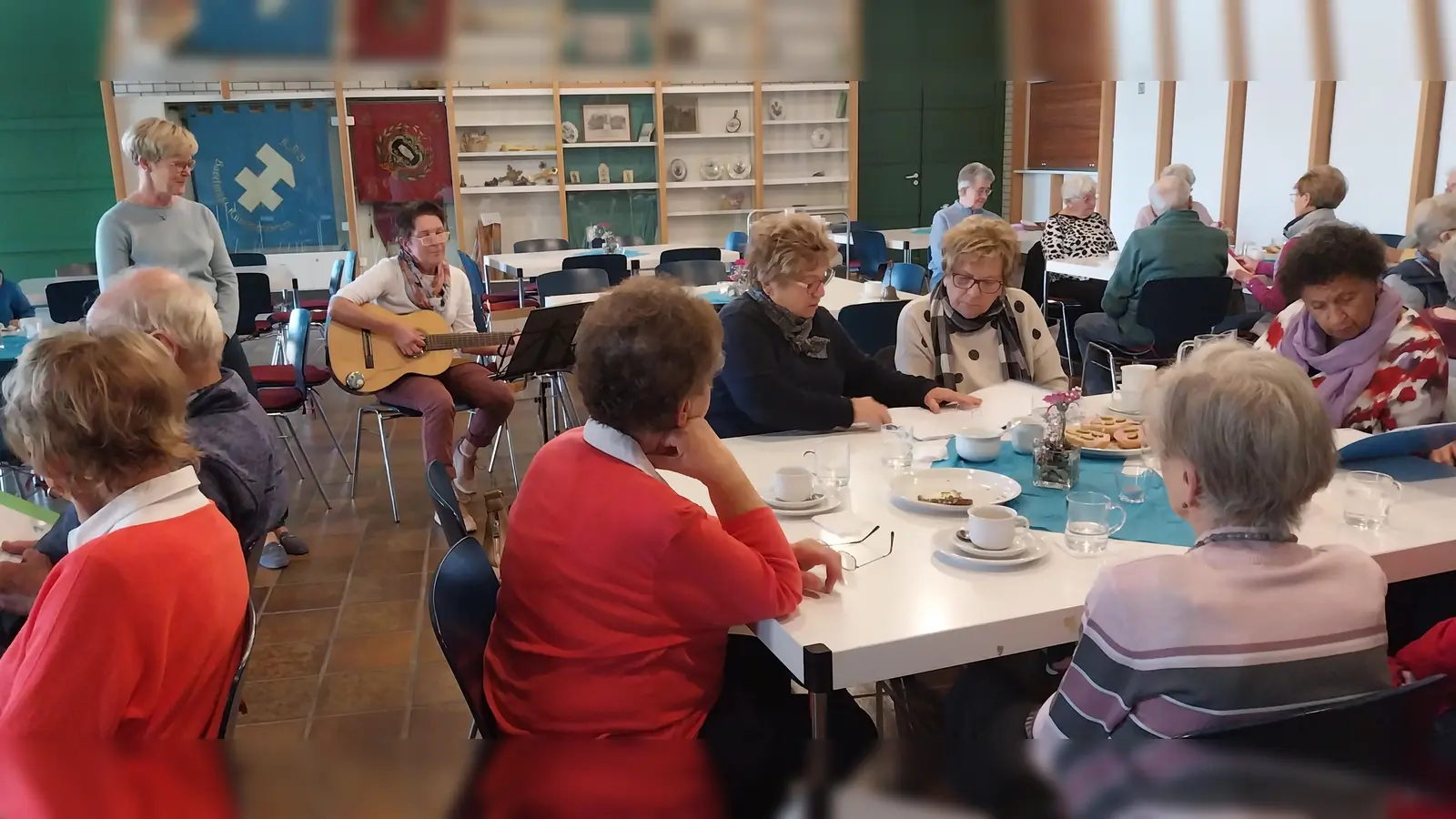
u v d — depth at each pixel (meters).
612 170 8.94
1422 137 5.66
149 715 1.27
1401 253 4.47
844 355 2.70
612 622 1.41
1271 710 1.06
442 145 8.48
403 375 3.93
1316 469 1.12
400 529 3.87
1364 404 2.24
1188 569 1.12
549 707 1.44
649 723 1.43
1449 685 1.31
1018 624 1.40
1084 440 2.21
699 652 1.48
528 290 7.51
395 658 2.86
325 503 4.17
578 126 8.73
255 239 8.34
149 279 1.93
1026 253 6.29
